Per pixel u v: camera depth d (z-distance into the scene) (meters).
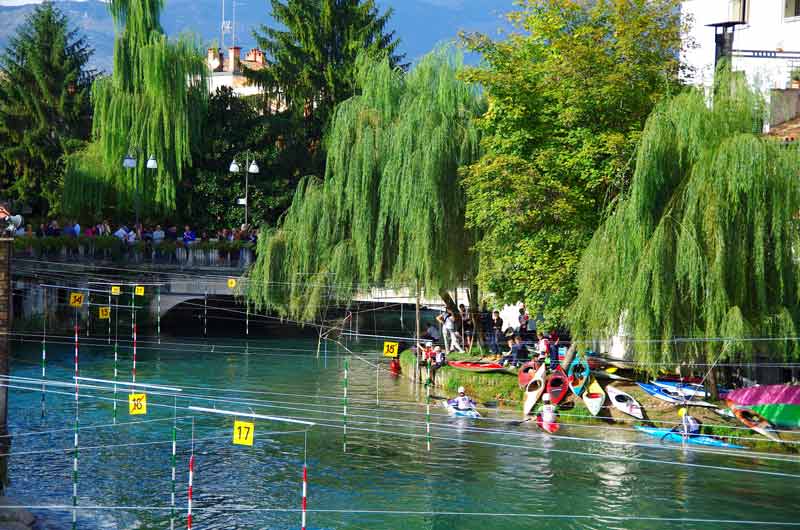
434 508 24.92
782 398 30.47
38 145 75.38
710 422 31.70
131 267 55.94
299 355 51.94
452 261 41.19
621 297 30.33
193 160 66.19
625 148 32.09
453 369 40.59
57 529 23.11
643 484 26.72
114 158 60.50
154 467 28.39
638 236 30.11
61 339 53.91
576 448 30.52
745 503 25.09
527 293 34.84
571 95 33.38
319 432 32.81
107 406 36.56
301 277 46.41
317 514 24.45
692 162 30.20
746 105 30.36
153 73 60.25
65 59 78.00
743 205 29.34
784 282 29.61
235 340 58.03
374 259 43.06
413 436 32.25
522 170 34.25
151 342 55.03
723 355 29.22
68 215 61.38
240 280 49.34
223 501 25.44
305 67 71.69
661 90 33.34
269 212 67.06
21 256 51.34
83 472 27.75
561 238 34.41
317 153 68.94
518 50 35.75
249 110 68.69
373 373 45.66
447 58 43.06
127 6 61.66
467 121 41.91
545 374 35.50
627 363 36.31
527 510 24.78
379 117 43.97
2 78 80.31
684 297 29.75
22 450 29.94
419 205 40.38
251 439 19.39
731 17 46.19
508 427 33.53
